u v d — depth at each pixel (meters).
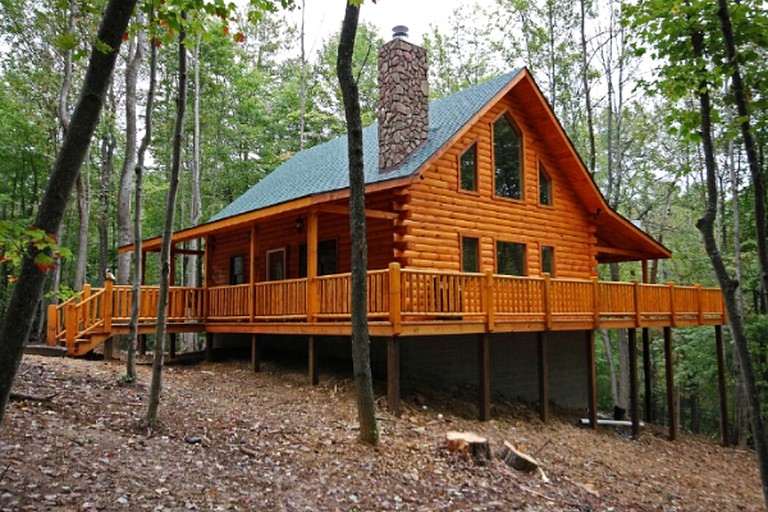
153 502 5.27
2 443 5.87
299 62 35.94
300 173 18.47
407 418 9.80
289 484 6.34
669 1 6.57
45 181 26.89
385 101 13.41
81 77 21.33
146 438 7.04
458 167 13.68
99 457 6.09
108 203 26.62
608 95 23.31
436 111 15.98
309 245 11.77
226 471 6.39
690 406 33.25
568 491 8.05
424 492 6.80
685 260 28.19
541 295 12.17
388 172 12.87
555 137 15.53
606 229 17.73
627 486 9.27
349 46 7.74
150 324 14.19
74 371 10.39
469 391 12.80
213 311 15.04
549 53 24.80
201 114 28.08
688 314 15.97
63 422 7.00
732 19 6.46
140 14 10.77
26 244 3.04
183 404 9.09
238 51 31.22
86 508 4.91
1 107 21.91
